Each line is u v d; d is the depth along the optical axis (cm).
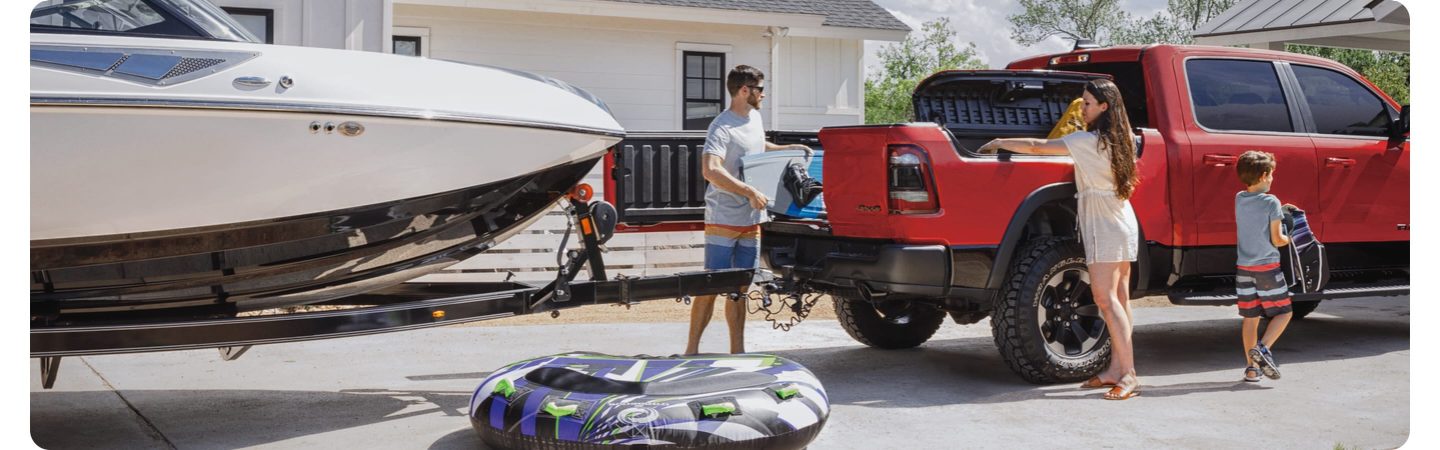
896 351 632
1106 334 521
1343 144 597
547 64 1410
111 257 414
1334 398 493
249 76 391
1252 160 523
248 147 393
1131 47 573
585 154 473
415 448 405
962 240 484
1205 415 456
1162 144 538
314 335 413
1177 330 726
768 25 1512
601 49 1443
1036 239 509
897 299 551
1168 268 546
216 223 410
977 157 488
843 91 1912
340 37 870
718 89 1533
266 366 580
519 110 443
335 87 403
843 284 504
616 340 672
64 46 376
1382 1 1124
